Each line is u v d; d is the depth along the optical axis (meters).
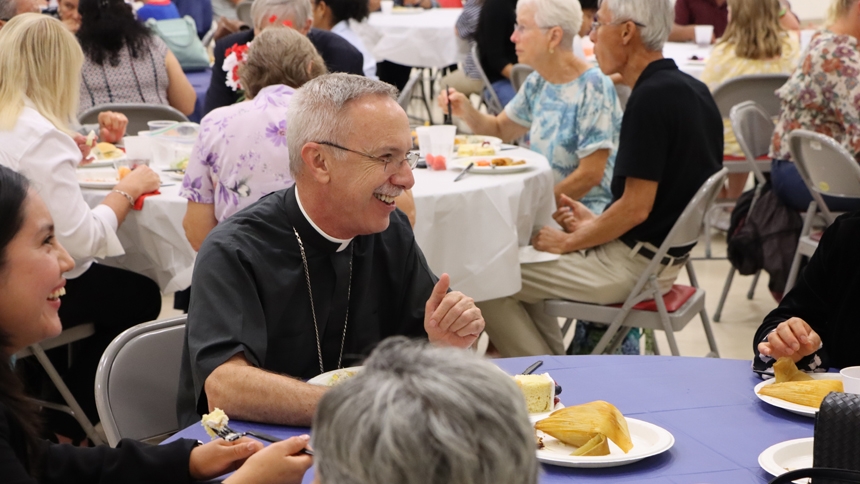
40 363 2.56
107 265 2.77
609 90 3.31
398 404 0.67
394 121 1.57
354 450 0.66
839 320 1.74
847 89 3.47
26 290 1.17
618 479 1.21
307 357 1.69
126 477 1.24
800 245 3.44
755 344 1.75
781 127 3.66
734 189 5.01
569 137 3.34
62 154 2.40
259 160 2.31
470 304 1.53
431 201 2.62
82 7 4.06
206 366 1.47
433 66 5.92
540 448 1.29
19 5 3.55
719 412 1.43
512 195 2.79
